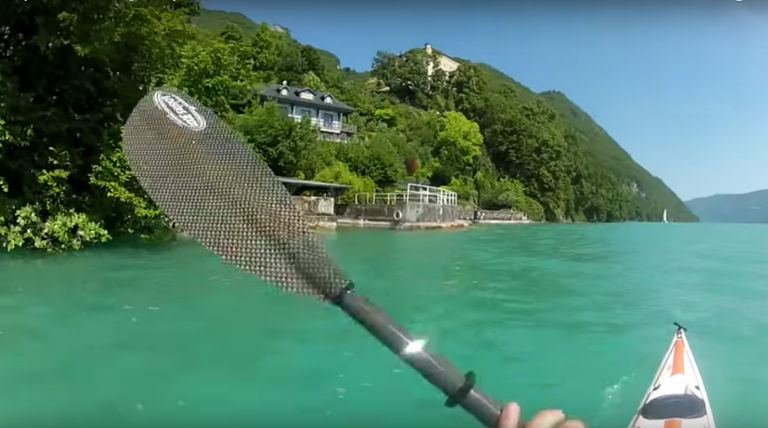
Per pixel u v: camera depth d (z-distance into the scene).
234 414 3.97
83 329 5.76
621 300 8.39
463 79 96.31
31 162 10.74
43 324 5.87
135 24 12.17
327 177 35.53
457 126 68.81
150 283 7.98
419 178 52.22
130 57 12.36
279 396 4.30
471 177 65.12
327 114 63.25
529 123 79.06
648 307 7.91
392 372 4.85
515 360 5.46
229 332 5.80
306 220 2.05
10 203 10.21
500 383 4.84
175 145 2.25
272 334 5.79
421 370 1.84
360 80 117.25
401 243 17.05
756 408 4.46
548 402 4.47
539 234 24.78
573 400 4.50
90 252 10.50
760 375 5.21
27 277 8.14
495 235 23.44
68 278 8.14
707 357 5.70
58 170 10.69
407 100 97.31
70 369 4.68
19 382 4.39
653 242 19.97
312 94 63.31
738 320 7.23
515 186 70.81
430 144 66.94
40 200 10.74
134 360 4.95
